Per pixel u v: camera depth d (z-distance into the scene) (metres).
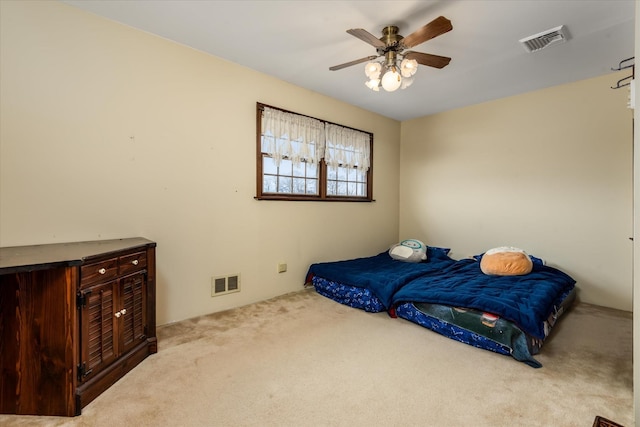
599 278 3.19
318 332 2.44
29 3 1.95
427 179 4.63
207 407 1.53
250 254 3.12
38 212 2.00
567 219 3.39
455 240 4.33
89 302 1.57
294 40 2.53
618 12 2.11
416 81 3.31
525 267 3.09
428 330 2.49
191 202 2.70
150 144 2.47
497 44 2.54
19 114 1.93
